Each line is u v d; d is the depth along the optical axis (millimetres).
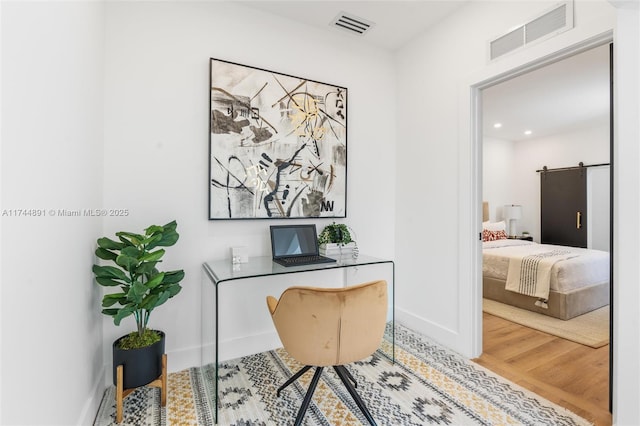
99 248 1589
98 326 1729
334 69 2668
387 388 1843
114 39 1894
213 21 2182
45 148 1030
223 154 2189
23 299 896
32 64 942
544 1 1825
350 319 1396
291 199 2447
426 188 2648
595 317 3084
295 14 2408
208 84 2162
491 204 5984
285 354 2340
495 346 2443
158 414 1614
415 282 2758
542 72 3121
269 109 2354
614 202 1540
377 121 2895
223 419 1578
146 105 1977
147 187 1984
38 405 987
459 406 1673
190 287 2123
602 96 3771
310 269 1974
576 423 1540
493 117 4637
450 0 2254
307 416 1600
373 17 2455
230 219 2221
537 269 3201
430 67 2602
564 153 5562
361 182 2816
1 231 789
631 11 1271
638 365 1258
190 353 2121
